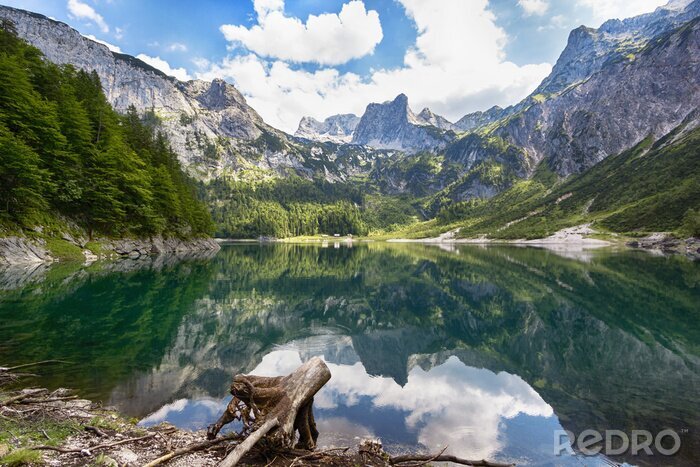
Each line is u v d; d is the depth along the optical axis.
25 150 40.59
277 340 22.34
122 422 9.99
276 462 7.47
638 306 31.00
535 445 10.22
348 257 93.50
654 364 17.67
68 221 50.50
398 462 8.41
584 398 13.77
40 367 14.33
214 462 7.38
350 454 8.46
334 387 14.91
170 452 7.48
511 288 43.22
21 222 42.38
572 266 61.69
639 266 59.03
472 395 14.18
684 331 23.41
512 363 18.58
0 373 12.91
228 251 102.25
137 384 13.55
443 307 34.62
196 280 42.62
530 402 13.40
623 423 11.60
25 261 39.59
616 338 22.31
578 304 32.88
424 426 11.34
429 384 15.50
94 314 23.70
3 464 6.07
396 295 40.59
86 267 42.84
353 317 30.25
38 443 7.35
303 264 73.38
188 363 16.55
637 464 9.23
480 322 28.95
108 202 55.81
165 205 74.88
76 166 53.72
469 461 8.22
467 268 64.75
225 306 30.69
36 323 20.48
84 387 12.81
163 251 72.19
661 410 12.53
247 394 8.40
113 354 16.67
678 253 88.62
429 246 159.75
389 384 15.42
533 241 160.88
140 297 30.36
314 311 31.61
